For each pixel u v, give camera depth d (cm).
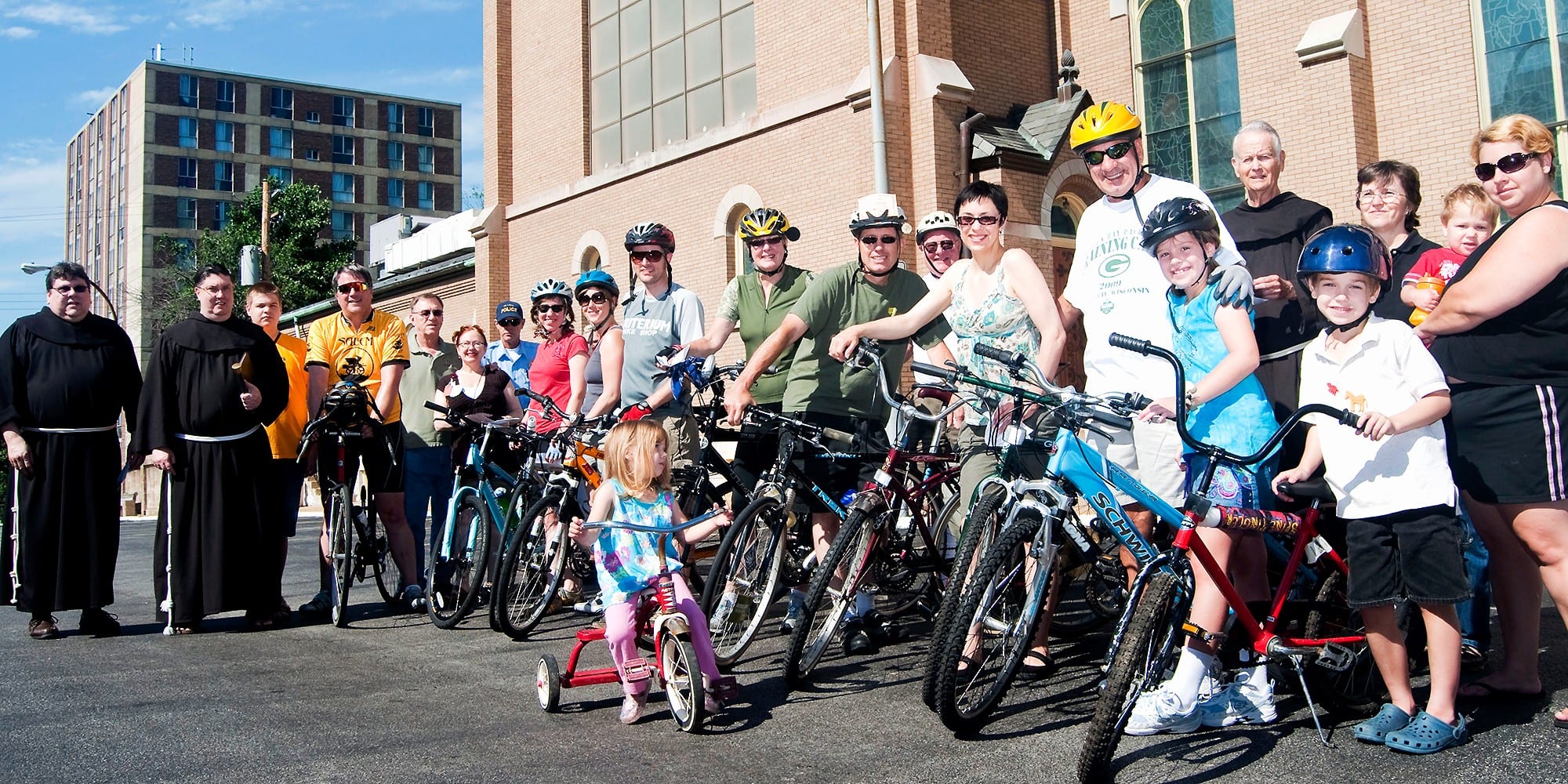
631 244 668
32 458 637
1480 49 1179
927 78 1353
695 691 407
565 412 709
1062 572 489
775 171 1525
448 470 773
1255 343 399
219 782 360
